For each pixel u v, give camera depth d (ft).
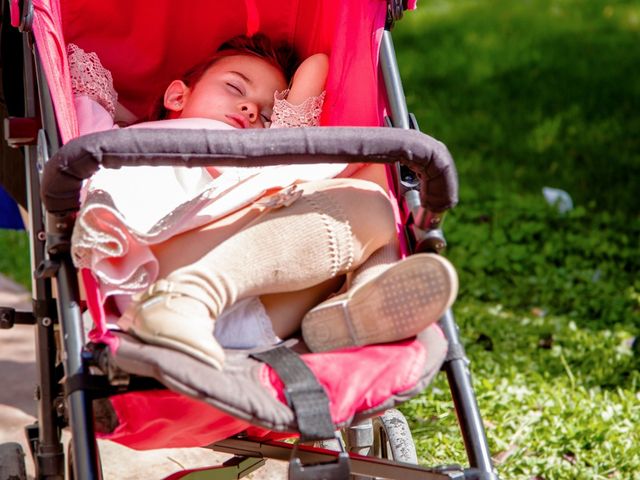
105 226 6.84
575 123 22.98
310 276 7.42
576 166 20.67
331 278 7.78
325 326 7.18
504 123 23.00
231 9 10.78
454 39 29.58
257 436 8.27
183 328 6.54
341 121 9.32
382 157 6.95
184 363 6.37
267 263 7.27
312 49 10.63
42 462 7.63
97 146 6.47
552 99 24.48
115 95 10.21
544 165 20.75
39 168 7.54
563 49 28.14
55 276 7.20
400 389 6.77
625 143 21.80
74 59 9.88
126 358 6.40
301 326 7.55
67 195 6.66
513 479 10.27
